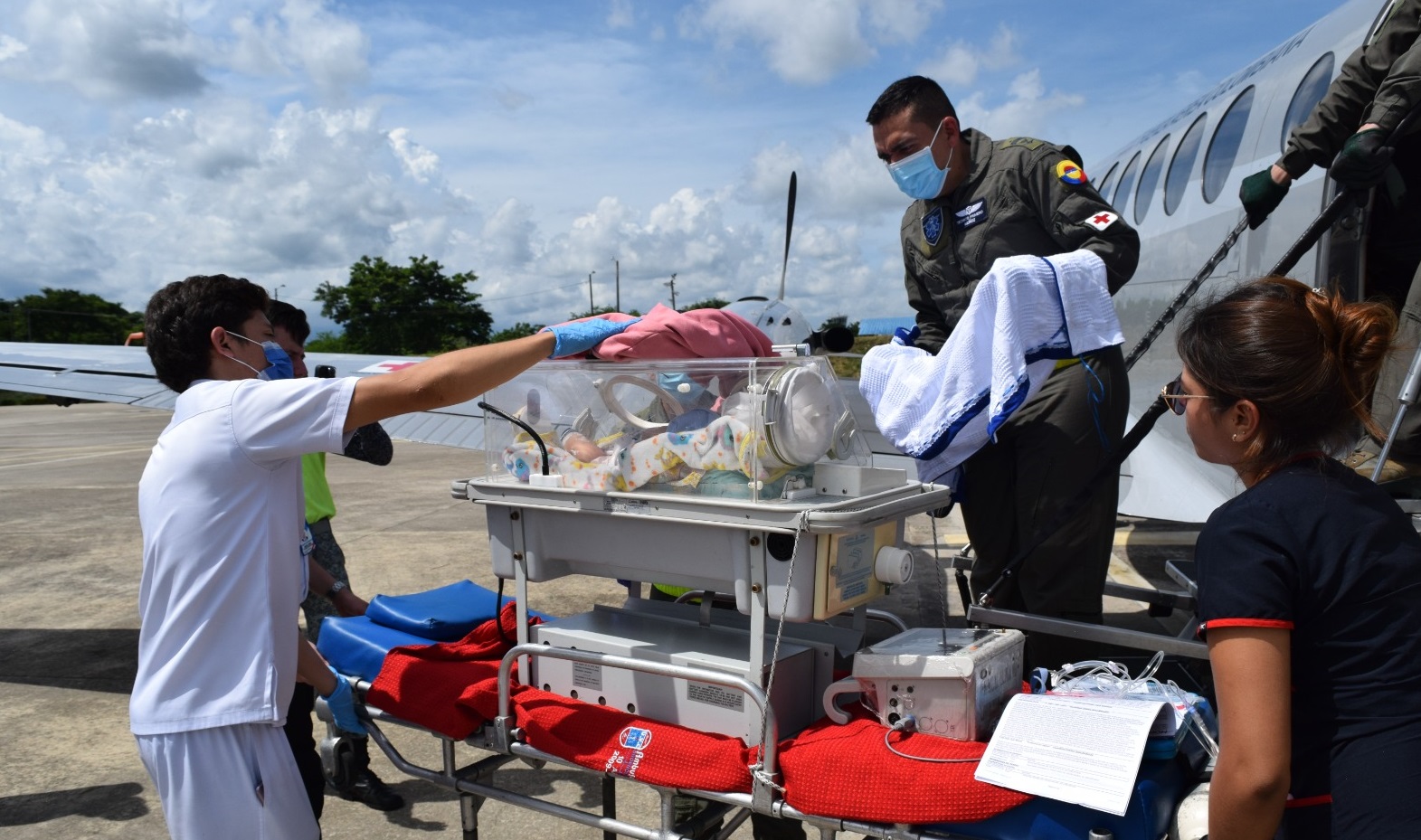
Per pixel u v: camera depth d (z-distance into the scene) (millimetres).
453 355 1957
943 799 1653
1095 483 2414
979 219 2967
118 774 3730
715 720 1989
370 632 2631
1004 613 2432
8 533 8617
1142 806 1559
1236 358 1396
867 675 1913
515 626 2539
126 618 5859
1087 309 2199
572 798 3451
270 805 1951
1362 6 4660
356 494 10609
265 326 2248
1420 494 3430
